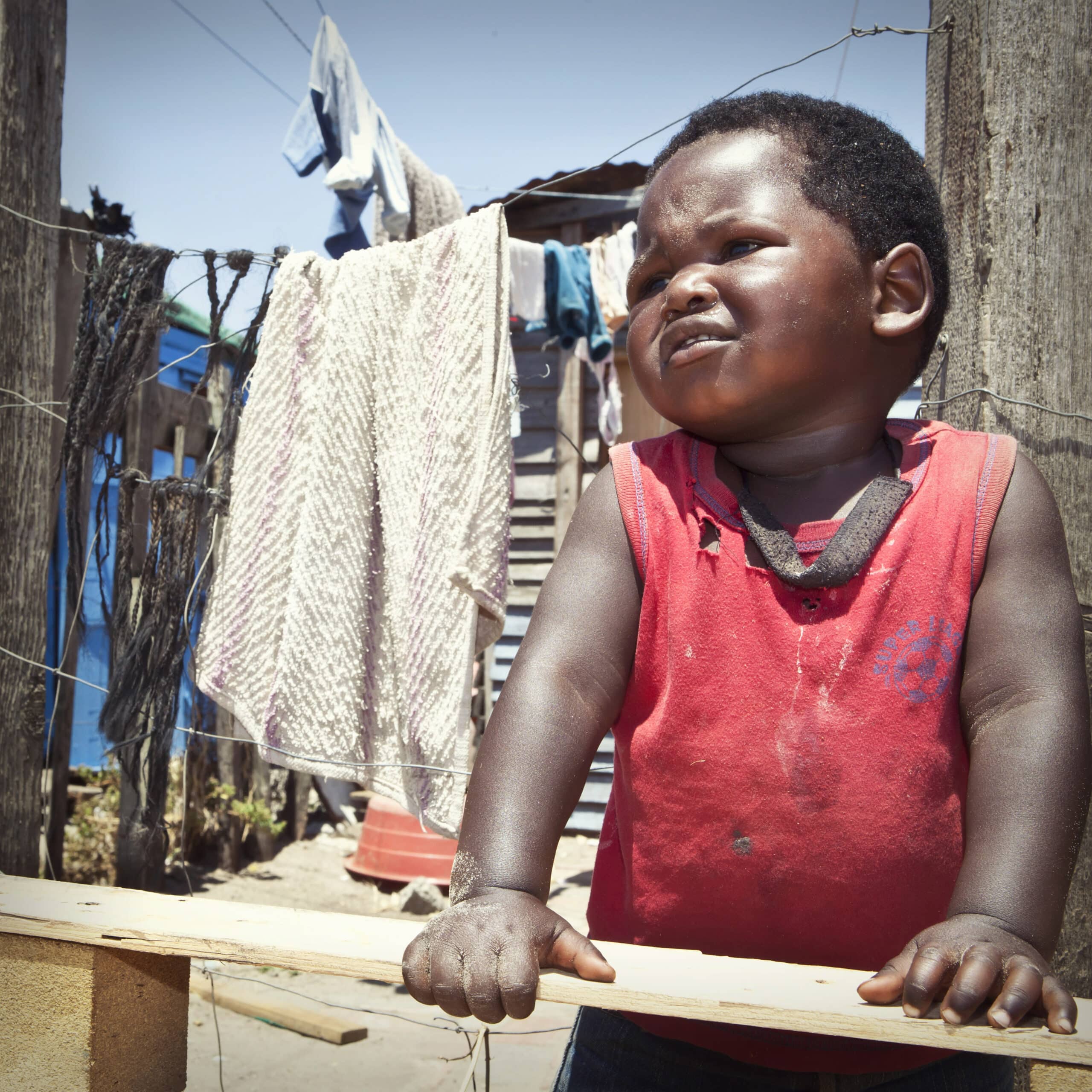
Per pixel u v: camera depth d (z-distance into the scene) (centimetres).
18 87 262
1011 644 92
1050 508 99
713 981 79
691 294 96
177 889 460
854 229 99
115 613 248
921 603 94
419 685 193
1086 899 161
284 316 215
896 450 106
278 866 515
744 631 96
